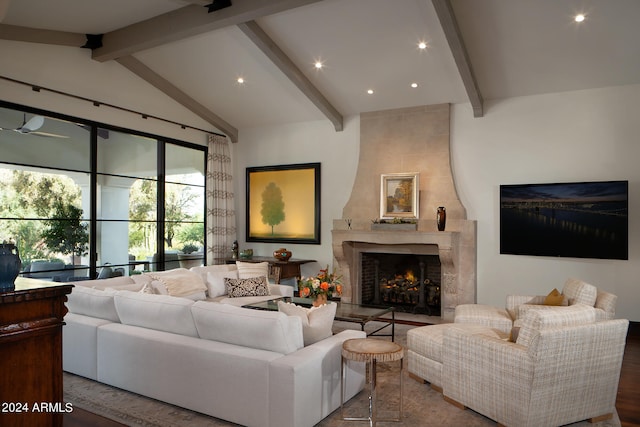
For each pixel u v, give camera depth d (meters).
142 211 6.85
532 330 2.79
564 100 5.83
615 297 3.79
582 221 5.62
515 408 2.72
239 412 2.78
